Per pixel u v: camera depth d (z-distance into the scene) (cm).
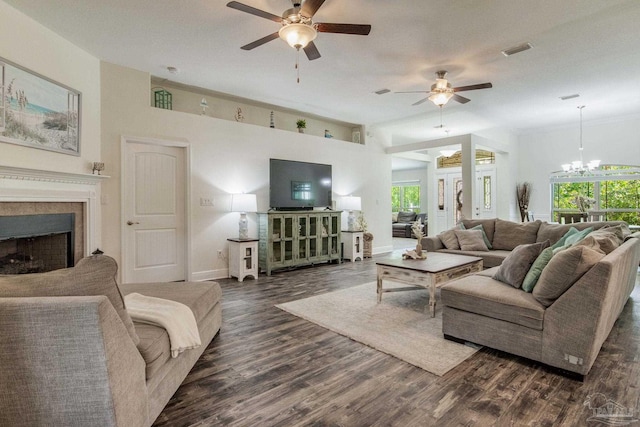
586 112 631
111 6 283
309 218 575
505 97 538
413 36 335
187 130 469
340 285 456
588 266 212
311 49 300
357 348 259
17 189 284
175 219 468
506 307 238
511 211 790
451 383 208
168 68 419
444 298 272
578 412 178
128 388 137
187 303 228
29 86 297
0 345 120
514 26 316
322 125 688
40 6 281
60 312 118
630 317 326
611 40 345
